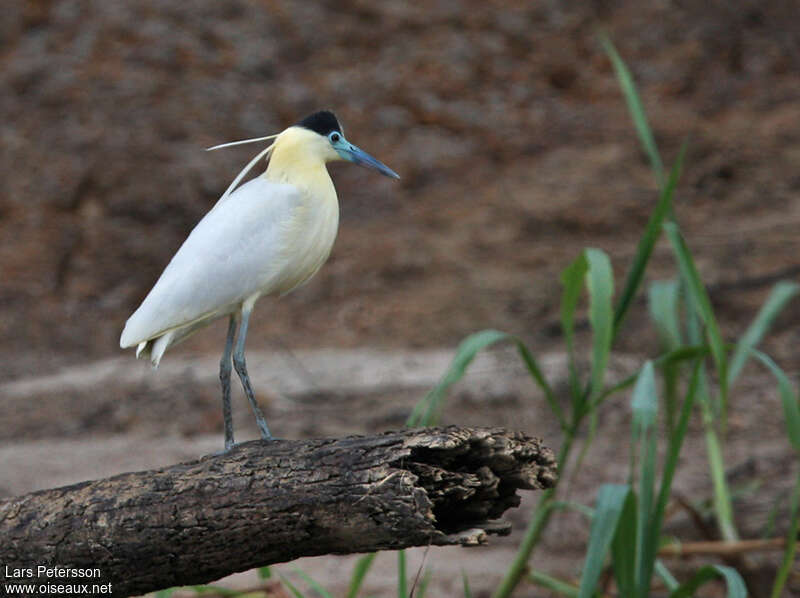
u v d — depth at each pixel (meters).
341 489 4.54
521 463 4.64
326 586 9.02
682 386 11.73
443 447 4.43
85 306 17.69
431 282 17.31
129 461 11.48
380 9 24.28
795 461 10.60
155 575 5.04
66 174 20.06
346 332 15.93
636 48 24.19
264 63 22.64
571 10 24.94
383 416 12.55
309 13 23.89
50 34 22.69
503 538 9.77
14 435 12.51
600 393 7.60
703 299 6.53
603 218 18.80
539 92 23.03
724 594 8.59
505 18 24.50
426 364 14.44
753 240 17.23
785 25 24.77
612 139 21.50
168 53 22.38
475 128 22.00
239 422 12.66
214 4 23.58
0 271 18.36
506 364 14.04
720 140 20.95
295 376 14.21
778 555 8.75
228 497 4.76
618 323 6.93
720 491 7.80
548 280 16.84
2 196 19.92
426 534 4.42
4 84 21.66
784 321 14.58
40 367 15.49
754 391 12.57
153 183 19.94
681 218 18.56
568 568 9.09
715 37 24.33
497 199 19.83
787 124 21.52
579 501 10.20
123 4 23.22
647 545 6.19
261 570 6.80
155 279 18.42
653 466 6.11
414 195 20.50
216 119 21.22
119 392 13.95
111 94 21.41
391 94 22.55
